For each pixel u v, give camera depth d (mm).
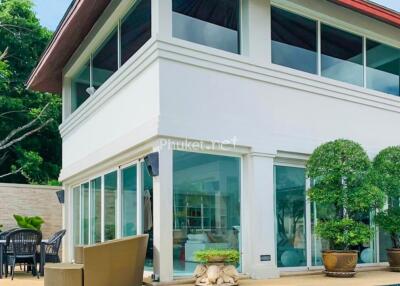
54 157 24156
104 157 9750
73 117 12570
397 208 9562
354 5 9531
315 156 8789
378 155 9938
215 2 8727
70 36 11422
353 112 10219
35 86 15031
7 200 14156
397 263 9477
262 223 8430
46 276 6785
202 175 8070
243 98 8578
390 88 11328
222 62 8367
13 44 22984
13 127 22719
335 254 8422
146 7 8578
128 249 6816
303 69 9664
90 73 11906
